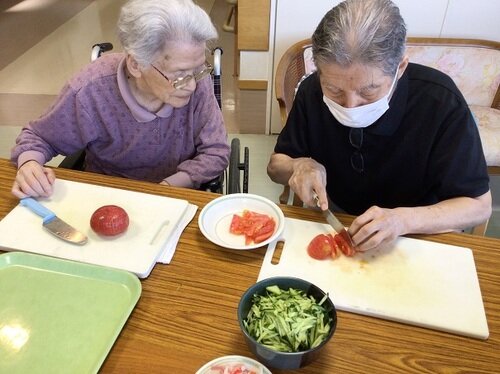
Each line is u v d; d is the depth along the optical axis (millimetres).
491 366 727
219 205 1053
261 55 2584
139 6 1023
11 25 4480
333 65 909
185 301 827
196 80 1146
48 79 3510
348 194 1342
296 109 1280
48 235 949
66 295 832
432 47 2230
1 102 3186
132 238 946
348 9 883
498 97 2283
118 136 1332
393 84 1004
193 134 1379
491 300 837
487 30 2422
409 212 981
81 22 4555
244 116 2869
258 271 893
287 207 1064
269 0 2369
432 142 1130
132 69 1144
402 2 2371
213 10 4516
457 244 963
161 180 1465
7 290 838
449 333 779
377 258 917
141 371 710
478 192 1079
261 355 686
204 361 727
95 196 1064
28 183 1061
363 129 1156
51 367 715
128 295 835
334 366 720
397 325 792
